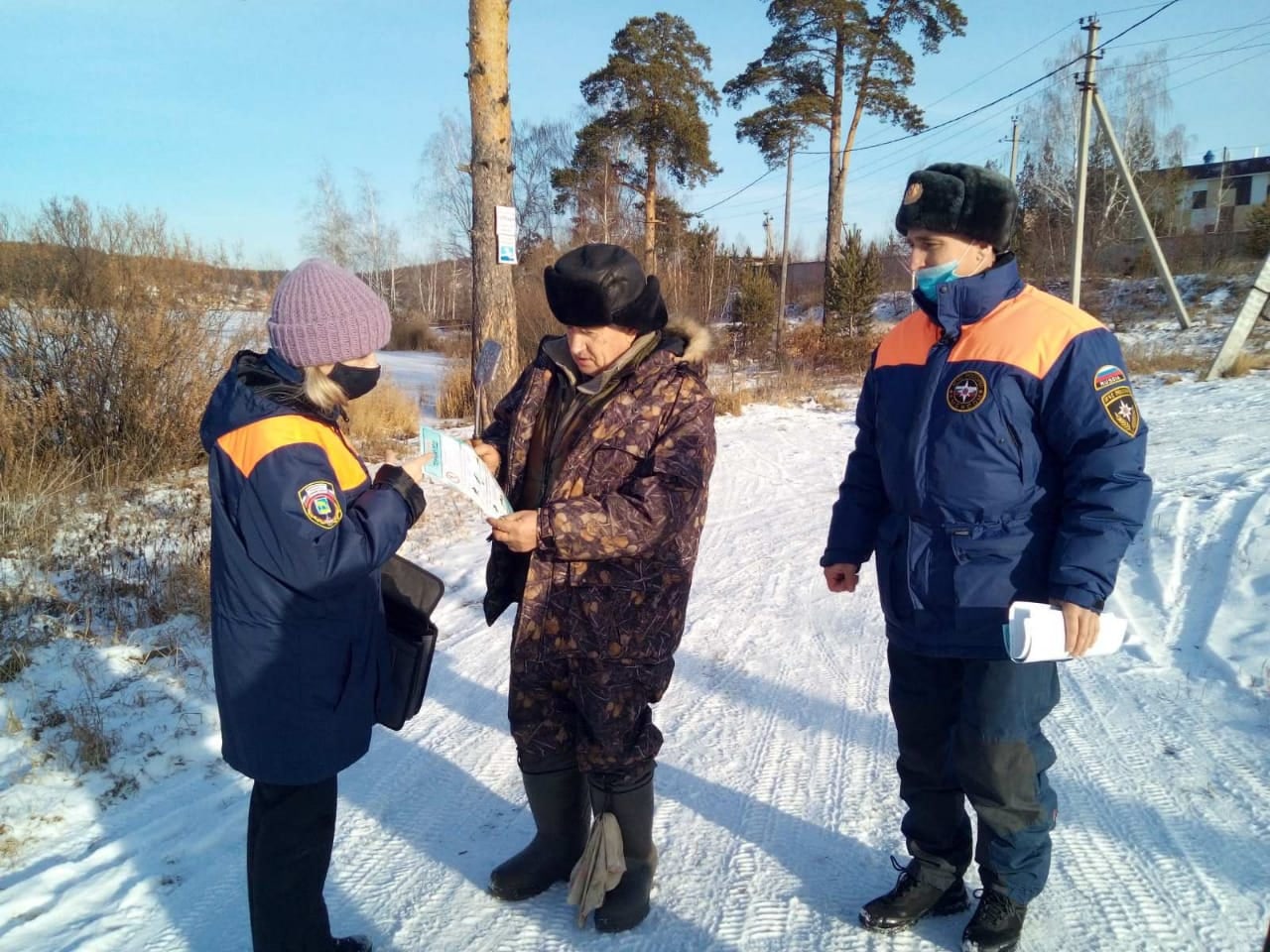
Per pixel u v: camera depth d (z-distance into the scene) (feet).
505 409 9.70
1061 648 6.83
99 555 19.44
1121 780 11.27
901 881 8.82
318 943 7.80
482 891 9.62
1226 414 40.06
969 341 7.63
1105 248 120.37
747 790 11.50
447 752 12.76
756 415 47.44
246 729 7.25
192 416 28.96
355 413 35.73
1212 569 17.78
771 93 104.99
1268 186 175.42
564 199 108.99
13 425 25.50
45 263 27.25
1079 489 7.18
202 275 30.14
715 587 19.79
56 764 12.17
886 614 8.39
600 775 8.64
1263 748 11.80
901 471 7.97
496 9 29.43
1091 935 8.46
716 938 8.71
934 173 7.68
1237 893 8.96
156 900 9.60
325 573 6.94
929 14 100.99
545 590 8.28
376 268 179.22
